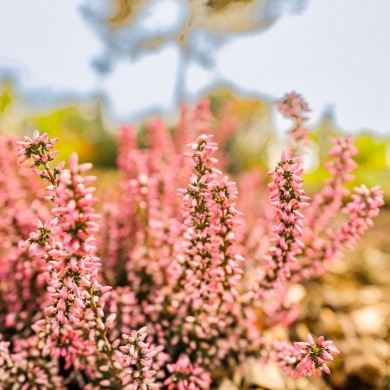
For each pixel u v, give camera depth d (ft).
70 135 32.81
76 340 5.52
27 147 4.45
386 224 16.51
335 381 7.76
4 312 7.22
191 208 5.16
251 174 12.78
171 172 9.30
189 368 5.96
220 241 5.34
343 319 9.37
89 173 22.88
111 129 33.60
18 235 6.81
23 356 5.98
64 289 4.47
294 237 5.48
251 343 6.93
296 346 4.91
